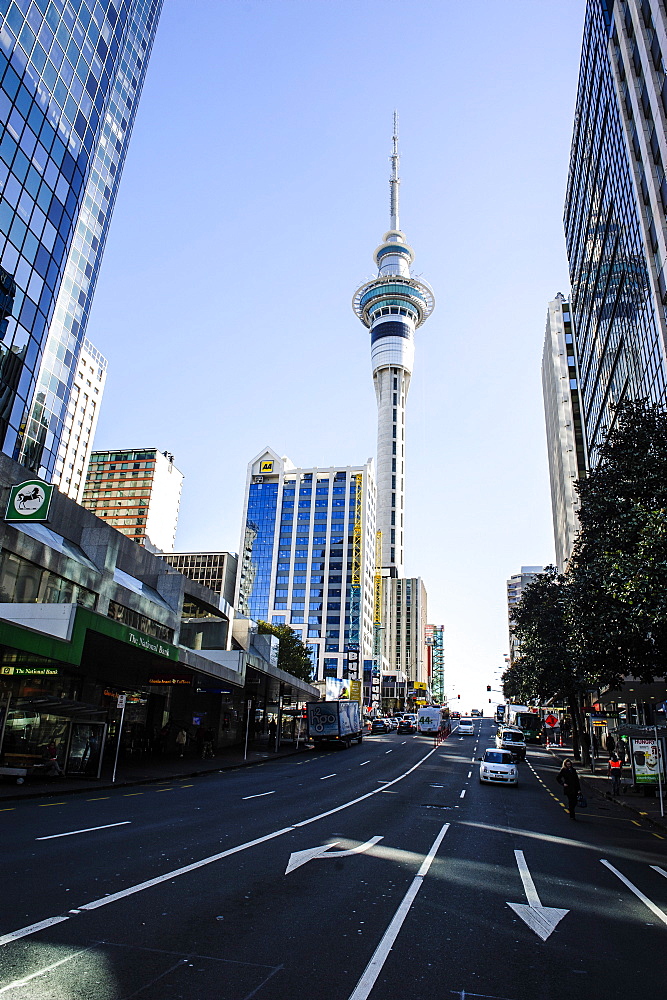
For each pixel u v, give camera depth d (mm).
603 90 48688
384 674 162000
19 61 35406
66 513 29547
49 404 56500
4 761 21734
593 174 56562
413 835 14414
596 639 21531
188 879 8961
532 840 14891
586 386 68000
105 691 33406
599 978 6109
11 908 7121
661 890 10133
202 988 5293
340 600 155250
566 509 91000
